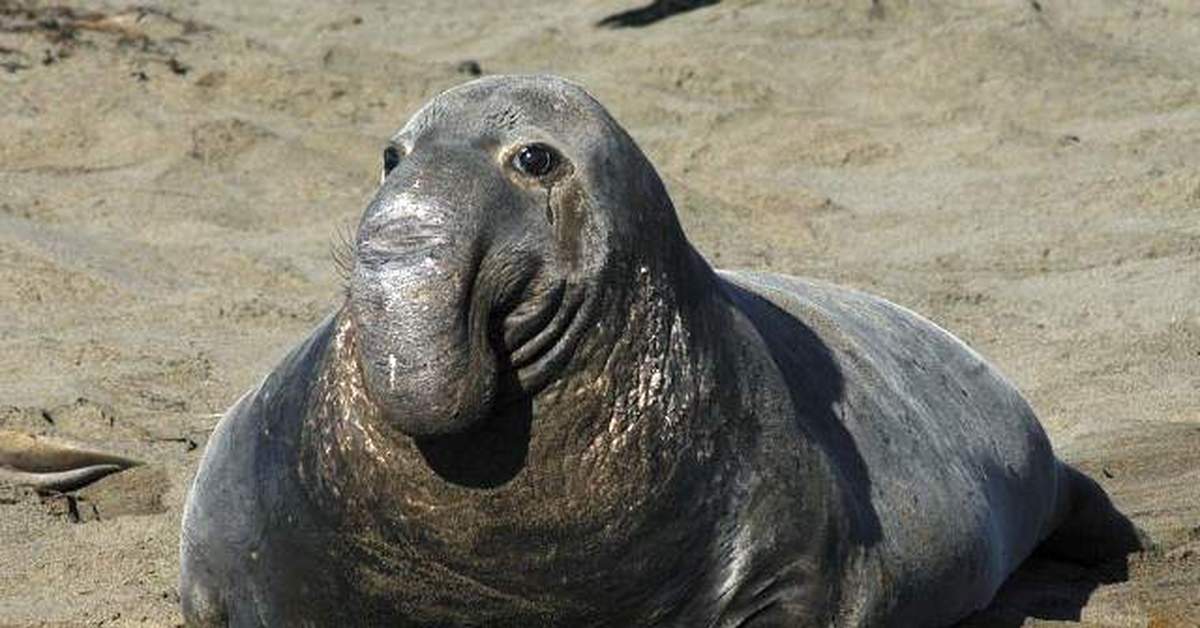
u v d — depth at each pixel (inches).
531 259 394.3
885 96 1268.5
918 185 1098.1
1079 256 968.3
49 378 774.5
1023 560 595.8
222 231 996.6
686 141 1160.8
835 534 444.1
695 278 427.5
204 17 1467.8
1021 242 991.0
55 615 544.7
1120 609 568.7
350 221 1020.5
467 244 383.9
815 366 491.2
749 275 549.3
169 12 1441.9
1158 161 1110.4
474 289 385.1
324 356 423.5
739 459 425.4
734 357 432.5
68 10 1331.2
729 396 425.7
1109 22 1402.6
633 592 415.5
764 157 1143.6
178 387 773.9
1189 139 1149.1
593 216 403.2
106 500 653.3
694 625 426.0
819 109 1248.8
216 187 1059.3
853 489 466.3
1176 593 583.2
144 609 549.6
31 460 667.4
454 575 407.8
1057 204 1050.1
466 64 1315.2
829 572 442.0
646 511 409.1
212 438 481.1
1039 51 1298.0
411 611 415.2
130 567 584.7
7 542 604.1
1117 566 618.5
